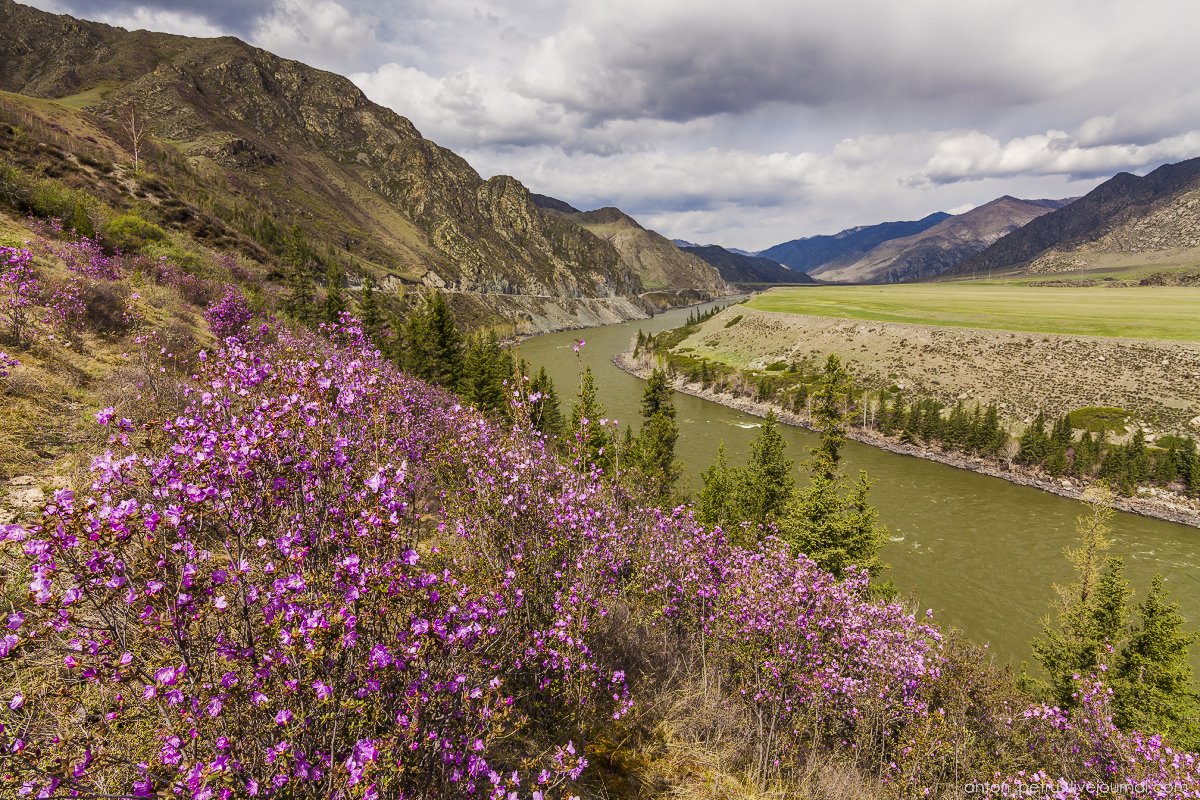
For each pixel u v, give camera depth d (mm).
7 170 26641
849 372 79500
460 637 3604
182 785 2479
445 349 39219
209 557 3221
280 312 27234
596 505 7531
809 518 18516
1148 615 14984
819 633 7434
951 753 6418
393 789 3027
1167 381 57781
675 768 4965
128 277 18281
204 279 24766
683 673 6785
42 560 2566
